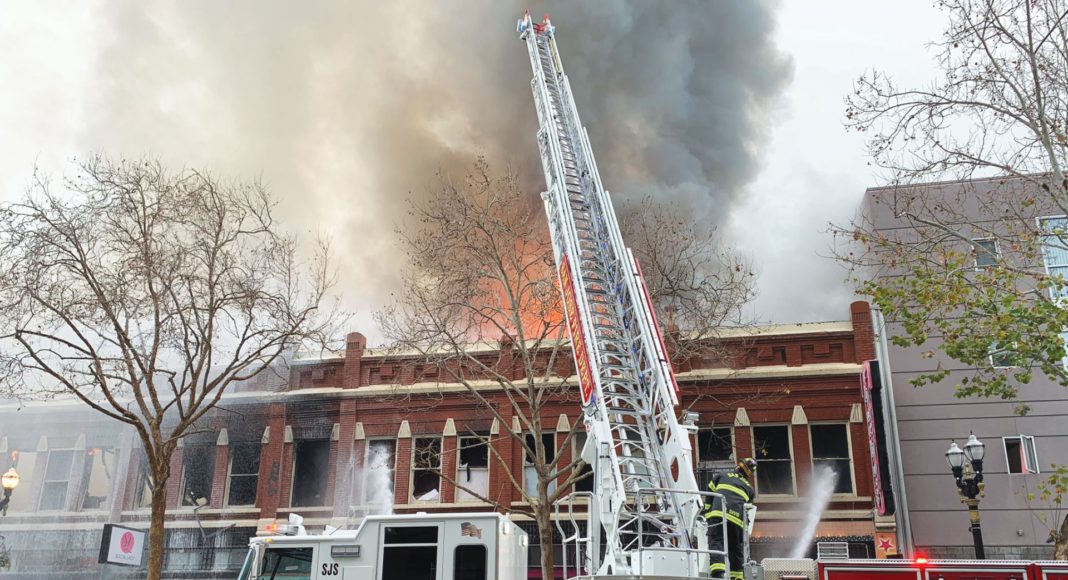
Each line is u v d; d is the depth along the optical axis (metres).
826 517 21.19
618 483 9.03
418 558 10.82
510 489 22.72
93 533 24.84
